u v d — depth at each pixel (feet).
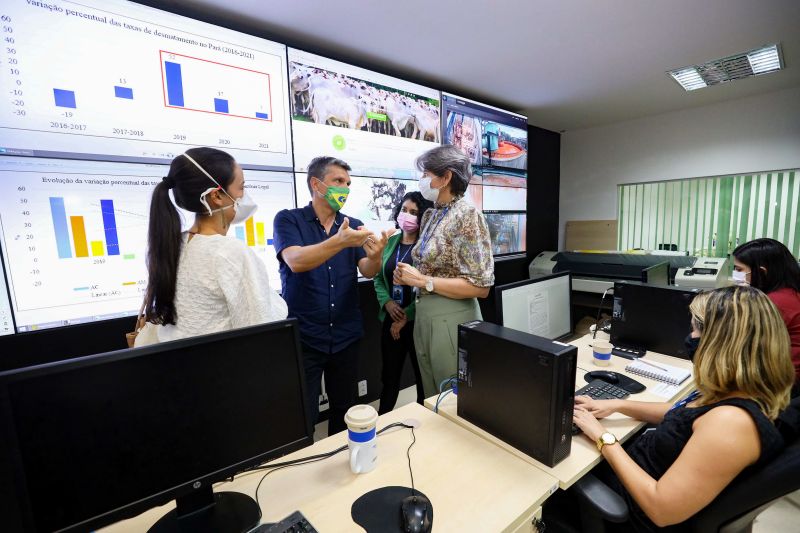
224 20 6.77
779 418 2.75
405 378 10.69
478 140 11.21
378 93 8.82
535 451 3.39
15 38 4.88
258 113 7.06
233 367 2.62
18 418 1.95
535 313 5.66
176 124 6.19
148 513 2.81
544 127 15.23
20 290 5.16
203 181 3.26
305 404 2.93
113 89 5.61
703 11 6.84
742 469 2.61
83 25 5.32
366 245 5.25
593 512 3.17
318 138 7.92
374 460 3.29
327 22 7.04
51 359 5.48
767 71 9.78
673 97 11.69
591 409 4.14
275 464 3.36
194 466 2.48
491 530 2.60
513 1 6.44
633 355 5.90
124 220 5.83
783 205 11.57
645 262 11.16
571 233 16.22
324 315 5.63
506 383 3.57
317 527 2.63
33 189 5.15
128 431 2.25
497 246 12.28
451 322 5.44
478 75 9.80
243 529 2.53
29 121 5.05
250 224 7.14
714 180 12.80
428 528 2.58
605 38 7.84
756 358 2.76
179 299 3.18
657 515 2.83
